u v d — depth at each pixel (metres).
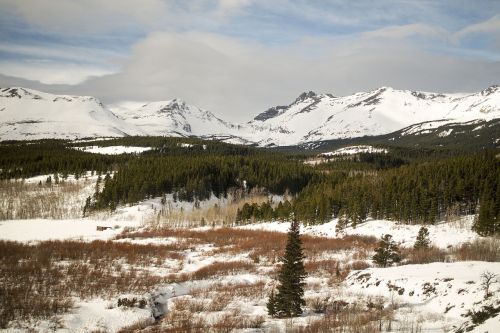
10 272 47.47
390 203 104.50
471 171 114.62
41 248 65.19
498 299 30.45
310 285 49.19
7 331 32.22
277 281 52.66
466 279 38.12
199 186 168.88
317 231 104.44
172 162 192.12
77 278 47.81
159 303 43.91
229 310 40.62
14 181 187.88
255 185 190.88
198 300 44.16
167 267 60.22
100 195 152.88
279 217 128.38
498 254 64.94
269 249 78.06
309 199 122.12
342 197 119.25
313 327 32.94
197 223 134.00
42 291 41.81
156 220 133.75
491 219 80.88
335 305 39.94
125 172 169.75
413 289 39.88
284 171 199.25
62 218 139.12
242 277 55.94
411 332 29.36
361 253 70.69
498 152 152.25
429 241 72.81
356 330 30.69
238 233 101.62
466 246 72.06
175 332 34.25
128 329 35.69
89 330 34.66
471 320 29.22
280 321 36.47
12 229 109.00
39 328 33.44
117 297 42.50
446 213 101.62
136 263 60.44
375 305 37.66
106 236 97.75
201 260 69.06
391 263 58.25
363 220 107.81
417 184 114.25
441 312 34.25
